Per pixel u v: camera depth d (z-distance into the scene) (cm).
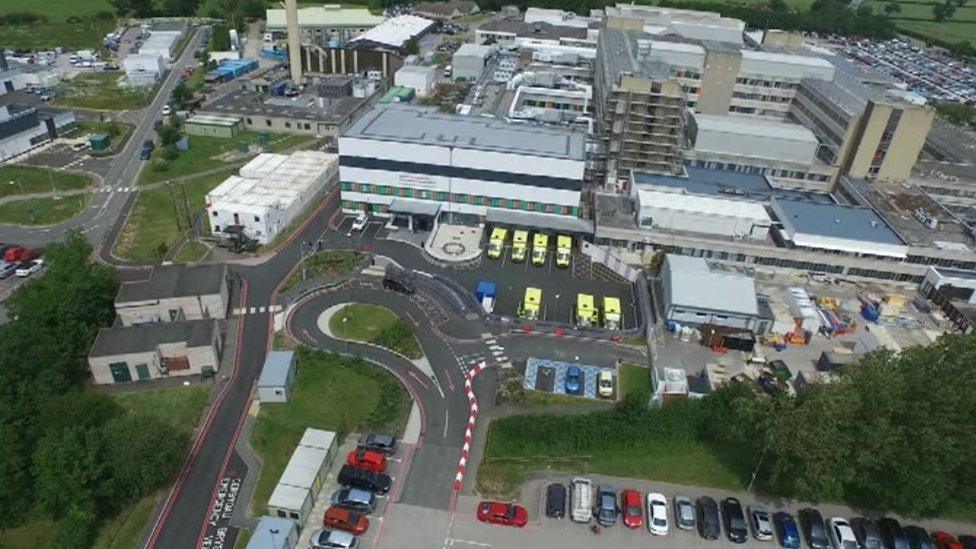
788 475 6706
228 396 7562
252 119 16438
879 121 12344
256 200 11238
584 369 8269
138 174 13525
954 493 6394
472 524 6150
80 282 8131
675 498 6481
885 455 6069
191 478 6469
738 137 13438
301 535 5972
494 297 9562
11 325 7219
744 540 6150
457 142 11475
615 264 10638
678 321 9056
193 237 10950
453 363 8256
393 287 9706
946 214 11538
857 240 10300
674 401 7319
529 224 11225
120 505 6028
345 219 11812
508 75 19112
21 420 6406
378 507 6247
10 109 14625
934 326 9506
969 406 6031
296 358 8106
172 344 7669
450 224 11794
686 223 10869
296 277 9925
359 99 18325
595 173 13662
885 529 6266
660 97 12319
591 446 7038
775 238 10950
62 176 13188
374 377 7888
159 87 19688
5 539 5831
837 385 6400
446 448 6950
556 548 5984
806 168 13375
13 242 10656
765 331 8962
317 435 6719
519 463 6844
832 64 17638
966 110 19775
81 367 7712
